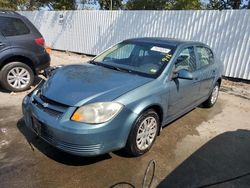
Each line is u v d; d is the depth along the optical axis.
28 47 5.64
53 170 2.97
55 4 25.75
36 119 2.99
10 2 23.92
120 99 2.93
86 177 2.89
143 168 3.13
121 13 10.90
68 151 2.81
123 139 3.00
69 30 13.26
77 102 2.83
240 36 8.16
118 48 4.42
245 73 8.25
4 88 5.75
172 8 25.22
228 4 25.14
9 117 4.34
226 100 6.35
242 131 4.47
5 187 2.65
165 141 3.86
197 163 3.33
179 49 4.00
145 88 3.24
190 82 4.13
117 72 3.66
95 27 12.04
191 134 4.18
